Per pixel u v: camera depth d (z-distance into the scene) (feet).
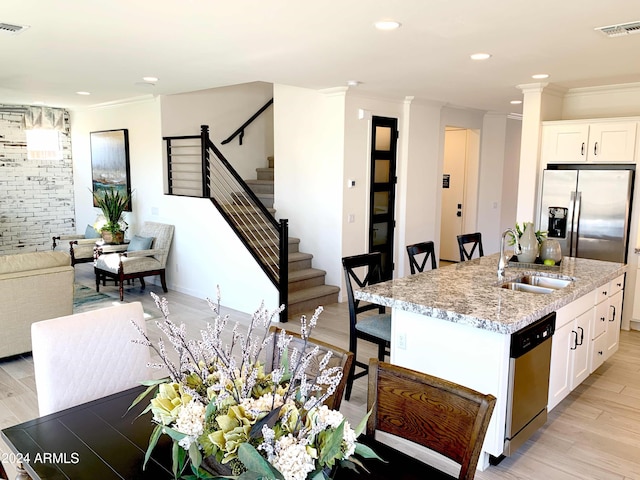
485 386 8.77
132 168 23.75
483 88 18.31
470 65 14.20
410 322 9.81
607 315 12.86
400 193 22.12
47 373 6.61
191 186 23.02
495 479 8.71
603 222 16.76
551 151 18.04
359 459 5.13
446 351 9.27
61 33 11.13
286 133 21.24
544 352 9.57
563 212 17.57
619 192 16.34
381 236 21.65
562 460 9.34
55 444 5.36
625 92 17.61
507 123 26.96
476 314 8.74
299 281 19.38
